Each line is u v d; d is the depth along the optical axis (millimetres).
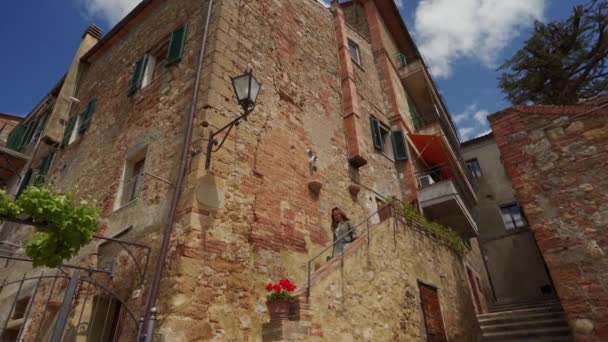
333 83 10945
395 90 14102
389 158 12055
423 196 11664
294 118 8398
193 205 5184
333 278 5242
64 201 3576
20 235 9656
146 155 6910
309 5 11656
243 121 6770
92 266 6188
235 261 5367
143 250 5449
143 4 10531
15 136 14859
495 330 9305
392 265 6691
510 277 16125
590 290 5168
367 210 9523
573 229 5613
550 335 8141
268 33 8758
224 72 6816
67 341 5453
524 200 6191
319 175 8328
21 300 7695
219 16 7367
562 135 6266
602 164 5770
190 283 4656
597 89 14516
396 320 6133
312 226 7262
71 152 10234
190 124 6031
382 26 16641
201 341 4469
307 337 4332
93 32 14094
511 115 6883
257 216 6098
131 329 4809
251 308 5258
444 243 9328
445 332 7398
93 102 10641
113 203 6926
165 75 7953
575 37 14750
